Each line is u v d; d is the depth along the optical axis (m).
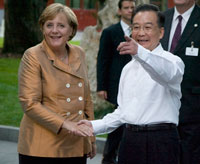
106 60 6.95
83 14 36.22
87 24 36.25
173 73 3.79
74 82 4.27
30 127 4.22
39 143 4.18
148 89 3.99
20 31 19.33
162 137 3.97
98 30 9.78
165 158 3.97
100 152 7.80
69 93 4.24
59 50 4.30
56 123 4.09
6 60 17.67
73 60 4.34
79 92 4.29
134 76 4.07
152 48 4.09
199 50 5.64
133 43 3.67
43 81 4.20
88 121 4.23
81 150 4.31
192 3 5.73
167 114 3.98
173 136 4.00
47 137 4.18
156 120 3.96
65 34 4.24
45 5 19.66
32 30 19.38
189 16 5.73
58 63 4.23
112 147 6.80
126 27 6.87
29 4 19.27
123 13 6.84
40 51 4.25
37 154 4.18
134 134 4.02
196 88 5.65
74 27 4.35
